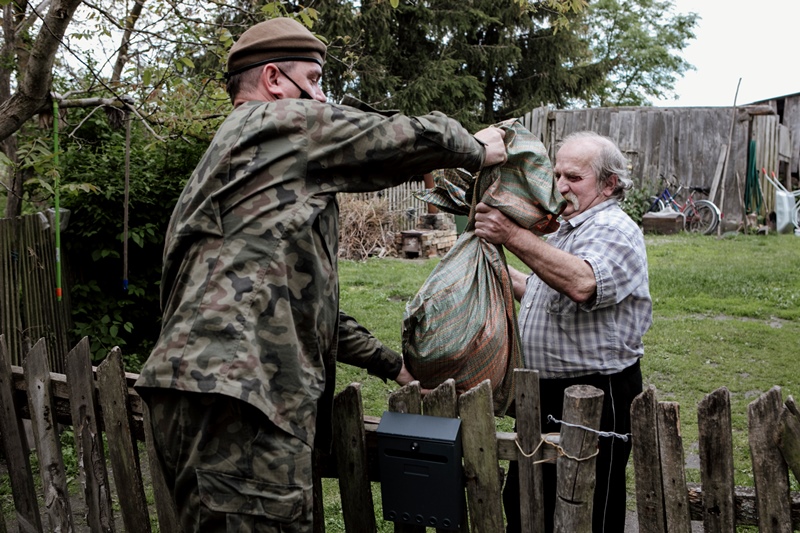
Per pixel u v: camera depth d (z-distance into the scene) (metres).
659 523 1.88
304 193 1.66
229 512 1.58
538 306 2.38
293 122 1.66
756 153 14.54
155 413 1.67
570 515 1.84
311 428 1.65
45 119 4.62
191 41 4.28
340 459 2.08
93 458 2.36
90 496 2.39
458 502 1.89
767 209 14.68
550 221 2.08
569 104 25.75
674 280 8.86
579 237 2.28
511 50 22.42
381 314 7.54
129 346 5.69
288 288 1.62
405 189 13.66
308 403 1.64
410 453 1.90
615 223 2.23
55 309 4.84
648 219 14.39
